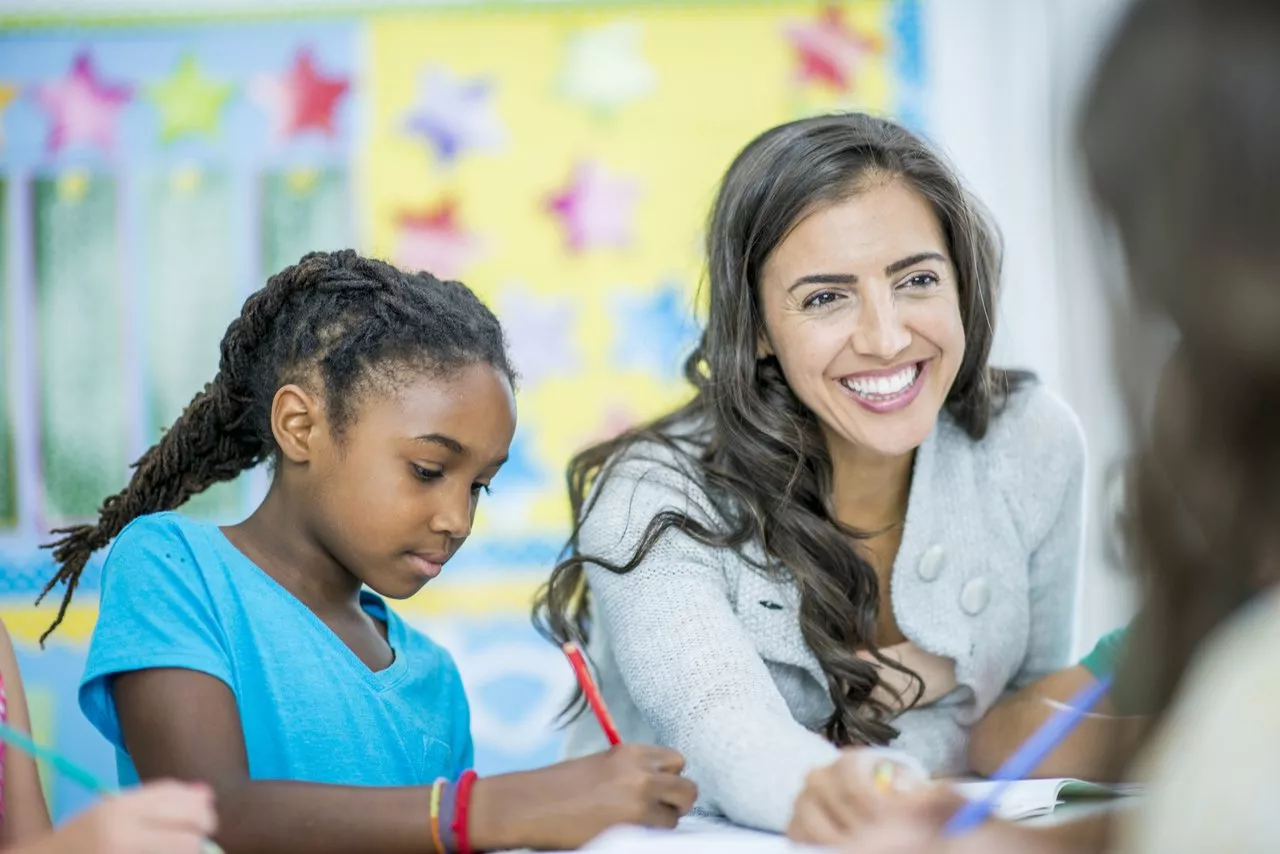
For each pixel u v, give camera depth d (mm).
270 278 1094
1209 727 477
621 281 2381
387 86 2367
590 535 1145
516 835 810
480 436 997
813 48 2354
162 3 2342
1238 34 494
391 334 998
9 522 2357
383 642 1090
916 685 1184
